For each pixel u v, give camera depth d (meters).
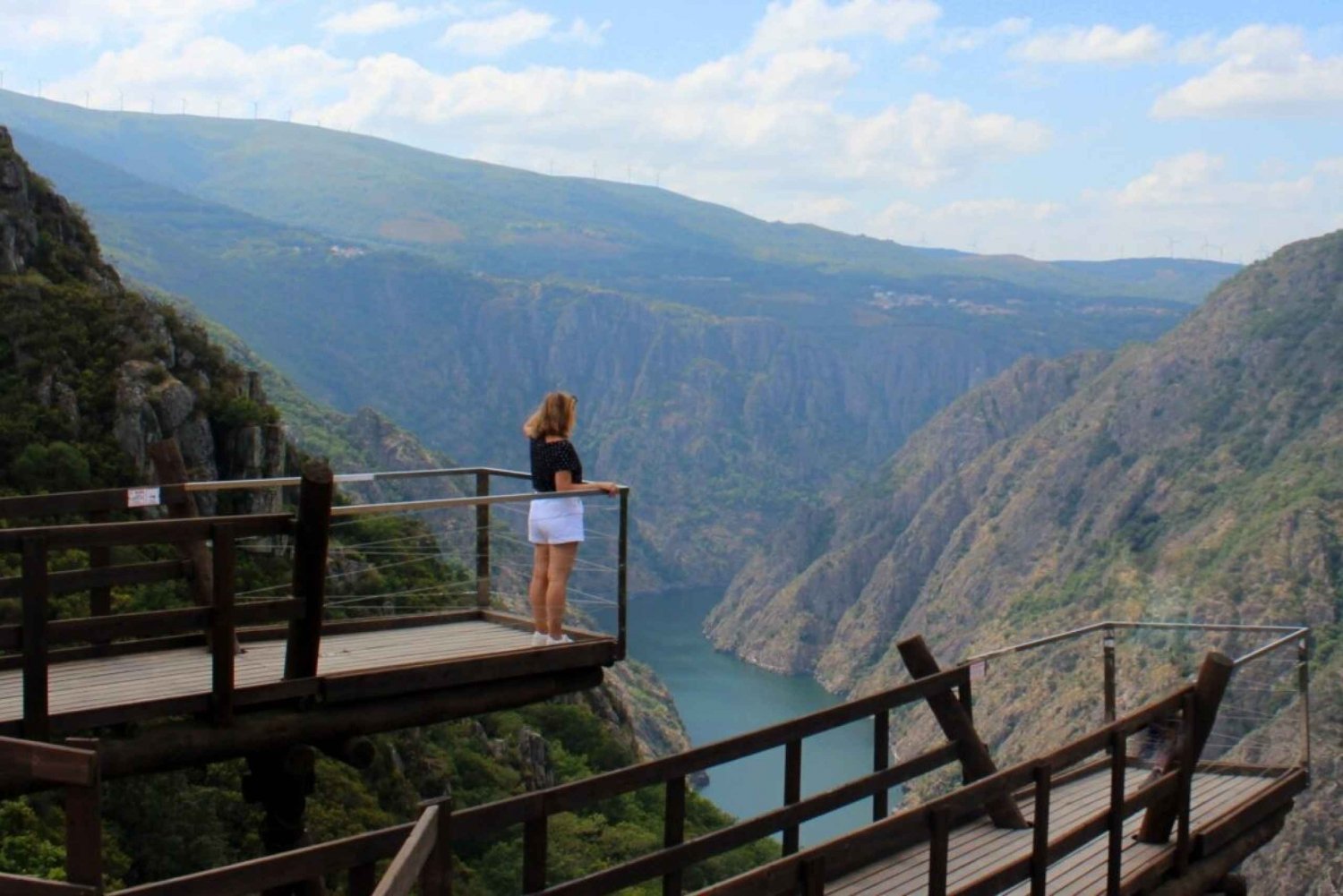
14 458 46.25
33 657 9.73
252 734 10.94
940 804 10.40
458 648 13.08
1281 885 100.19
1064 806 14.69
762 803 140.75
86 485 46.59
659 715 147.12
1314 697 113.25
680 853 10.33
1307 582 169.75
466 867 48.41
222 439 52.69
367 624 14.10
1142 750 13.52
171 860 31.52
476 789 54.16
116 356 51.50
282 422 57.53
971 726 13.88
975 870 12.27
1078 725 137.38
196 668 11.88
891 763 132.38
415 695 12.12
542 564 13.31
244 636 13.30
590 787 9.66
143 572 10.51
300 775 11.41
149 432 49.69
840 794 12.18
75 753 6.66
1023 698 151.62
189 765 10.66
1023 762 11.17
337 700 11.44
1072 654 150.62
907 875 12.10
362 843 7.84
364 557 53.31
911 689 13.25
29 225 55.97
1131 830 13.78
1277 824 14.74
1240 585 175.12
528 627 14.33
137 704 10.35
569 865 50.28
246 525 10.80
